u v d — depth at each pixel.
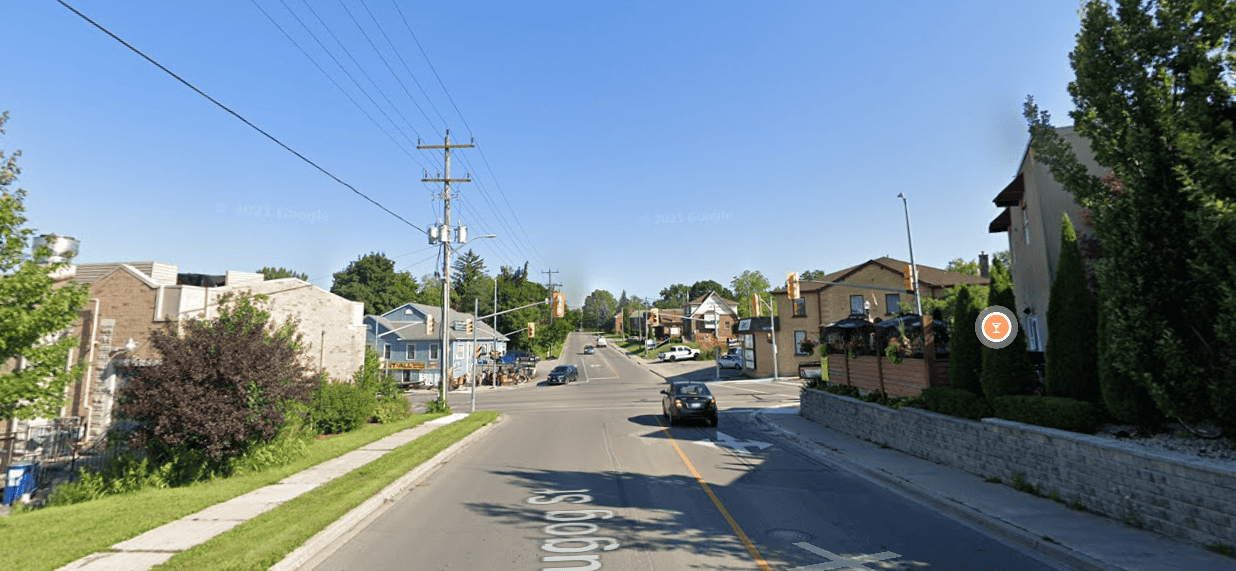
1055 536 7.82
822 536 8.28
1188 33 8.34
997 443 11.54
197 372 12.70
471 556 7.54
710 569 6.90
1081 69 9.29
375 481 12.02
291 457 14.91
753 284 100.12
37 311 11.48
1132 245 8.70
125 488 12.24
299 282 23.11
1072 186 9.80
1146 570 6.50
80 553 7.50
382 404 25.67
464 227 30.69
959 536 8.27
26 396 11.49
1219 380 7.91
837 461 14.78
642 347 98.88
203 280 21.72
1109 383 9.49
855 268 49.50
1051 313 11.41
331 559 7.57
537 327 92.75
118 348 17.41
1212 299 8.10
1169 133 8.23
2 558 7.35
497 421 25.83
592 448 17.30
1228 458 7.63
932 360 15.25
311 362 23.47
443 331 29.44
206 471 13.30
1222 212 7.16
